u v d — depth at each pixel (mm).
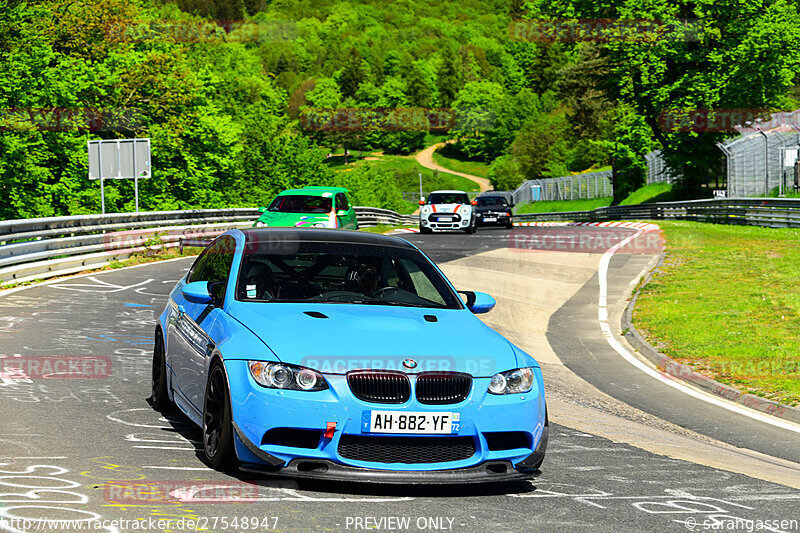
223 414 7699
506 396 7730
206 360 8375
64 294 21609
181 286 10703
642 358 19172
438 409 7438
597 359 18922
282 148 149000
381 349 7617
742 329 21188
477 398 7598
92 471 7652
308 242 9727
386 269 9547
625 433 11773
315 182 149500
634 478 8969
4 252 23328
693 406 14609
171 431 9422
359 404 7320
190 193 81688
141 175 36625
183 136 80688
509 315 24062
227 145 85375
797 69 74625
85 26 71250
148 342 15555
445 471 7457
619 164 106875
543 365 18000
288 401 7293
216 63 150875
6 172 61188
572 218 94062
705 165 82812
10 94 61406
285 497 7223
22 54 62250
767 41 72688
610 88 84875
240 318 8305
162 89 77625
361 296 9039
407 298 9195
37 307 19141
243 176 136250
